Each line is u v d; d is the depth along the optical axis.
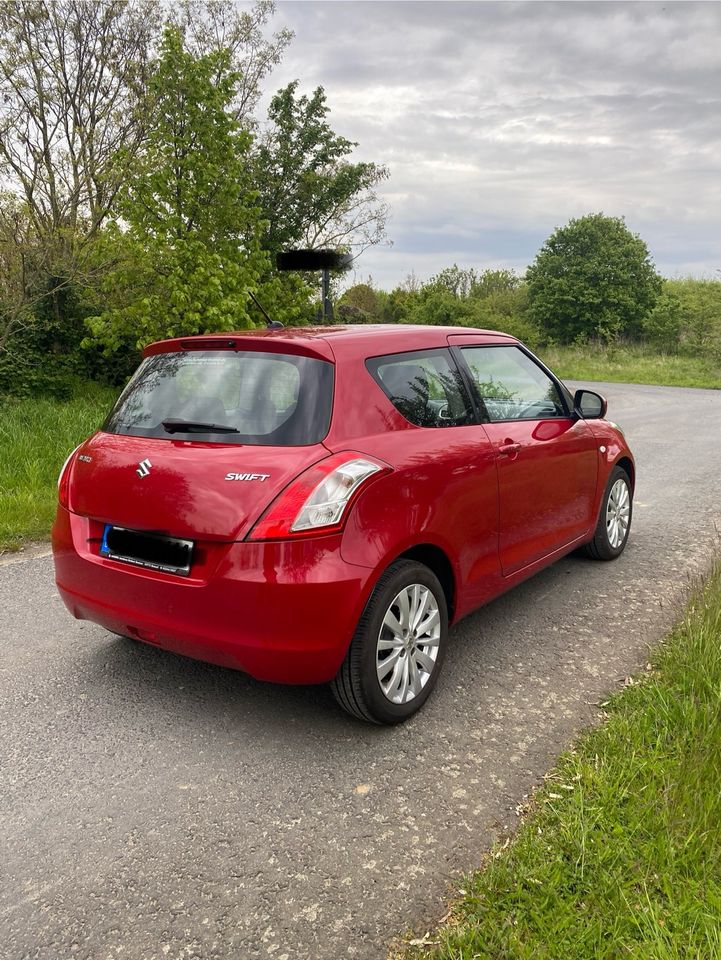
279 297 16.61
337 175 22.25
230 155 13.76
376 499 2.98
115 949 2.11
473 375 3.90
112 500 3.19
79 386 16.47
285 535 2.78
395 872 2.37
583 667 3.76
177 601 2.96
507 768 2.90
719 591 4.12
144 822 2.65
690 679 3.28
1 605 4.76
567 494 4.56
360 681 3.02
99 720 3.34
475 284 75.44
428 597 3.32
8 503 6.77
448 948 2.00
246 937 2.14
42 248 15.15
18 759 3.04
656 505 7.25
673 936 1.97
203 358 3.42
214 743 3.15
